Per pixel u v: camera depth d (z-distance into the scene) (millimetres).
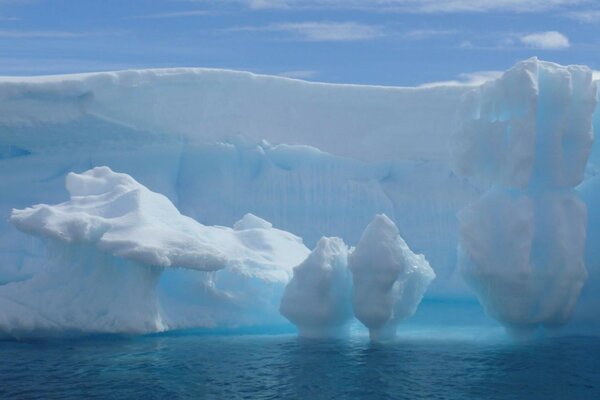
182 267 14078
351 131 21312
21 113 19594
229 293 15445
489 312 14852
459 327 16094
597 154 16453
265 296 15648
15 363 12383
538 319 14375
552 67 14602
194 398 10586
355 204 20859
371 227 14281
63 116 19844
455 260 19922
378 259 13977
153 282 14188
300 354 13211
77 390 10914
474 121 14930
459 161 15102
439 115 21016
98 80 19953
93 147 20844
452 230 20359
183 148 20969
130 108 20281
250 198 20922
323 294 14484
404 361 12711
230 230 17016
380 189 20938
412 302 14719
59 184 20594
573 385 11312
